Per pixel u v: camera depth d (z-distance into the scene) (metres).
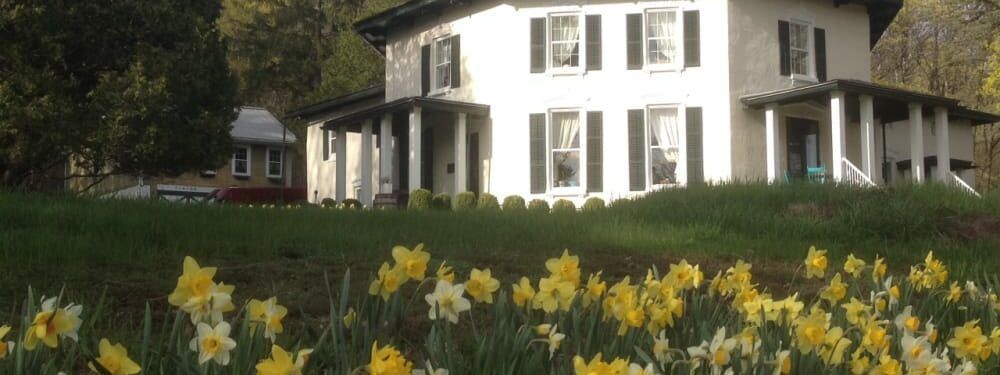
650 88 21.16
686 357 3.58
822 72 22.05
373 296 3.41
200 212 10.43
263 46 42.53
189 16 19.78
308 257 7.77
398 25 24.58
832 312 4.47
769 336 3.60
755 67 21.08
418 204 19.16
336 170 24.98
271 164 41.78
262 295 6.01
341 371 3.20
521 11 21.86
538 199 21.09
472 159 22.59
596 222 11.55
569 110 21.55
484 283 3.35
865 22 23.05
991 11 29.27
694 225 11.49
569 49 21.64
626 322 3.51
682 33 21.11
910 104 21.22
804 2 21.95
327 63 40.09
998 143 40.91
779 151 20.55
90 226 8.29
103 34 18.75
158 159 19.03
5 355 2.93
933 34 37.50
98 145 18.27
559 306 3.54
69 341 3.61
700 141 20.86
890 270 9.47
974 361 4.03
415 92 24.14
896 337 4.06
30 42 17.73
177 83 19.08
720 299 4.62
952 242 11.41
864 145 20.09
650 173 20.97
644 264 8.66
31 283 5.97
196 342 2.78
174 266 7.04
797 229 11.59
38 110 17.52
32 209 8.91
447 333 3.26
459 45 22.86
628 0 21.39
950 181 20.03
